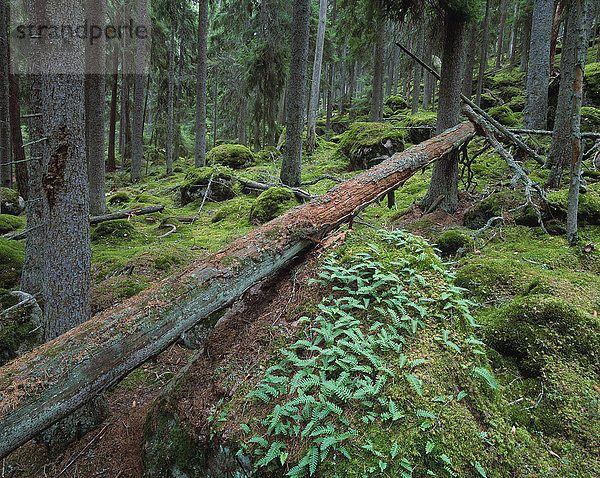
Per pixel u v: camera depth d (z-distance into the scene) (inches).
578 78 164.9
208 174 485.7
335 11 904.9
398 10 276.2
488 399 94.6
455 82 251.4
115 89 805.2
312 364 94.3
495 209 228.2
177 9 730.2
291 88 412.2
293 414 85.6
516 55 1102.4
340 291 115.8
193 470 93.7
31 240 186.4
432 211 264.1
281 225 128.6
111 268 252.7
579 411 94.6
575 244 174.7
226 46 975.6
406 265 120.0
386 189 168.6
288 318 115.2
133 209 429.1
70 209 131.0
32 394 82.9
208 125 1381.6
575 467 83.0
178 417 100.5
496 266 157.5
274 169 552.1
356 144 502.0
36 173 174.7
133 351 96.9
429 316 104.1
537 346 111.5
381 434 79.1
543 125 375.6
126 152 1034.7
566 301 123.8
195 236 338.3
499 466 81.7
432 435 78.8
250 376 100.6
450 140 211.9
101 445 124.6
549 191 229.9
